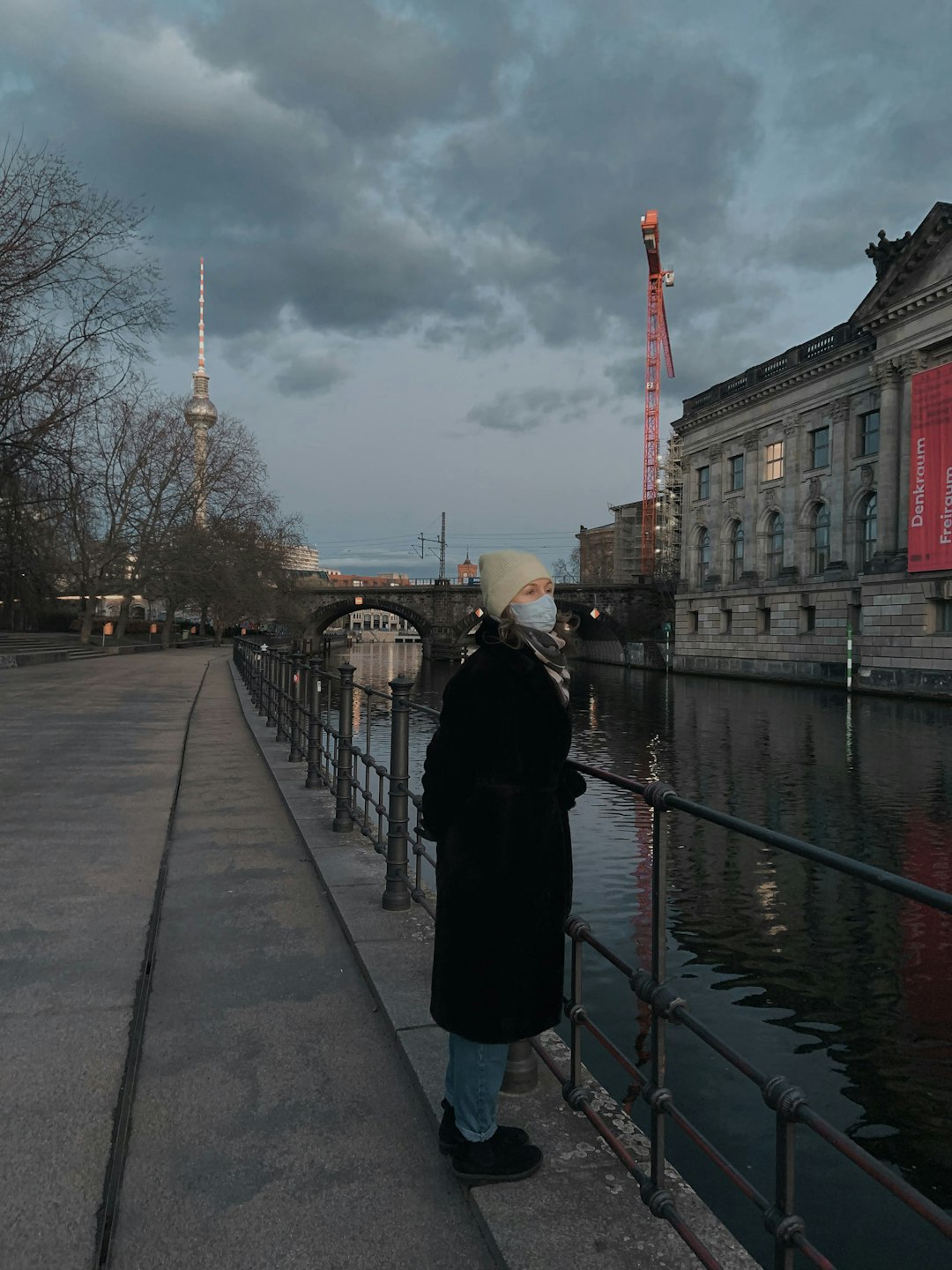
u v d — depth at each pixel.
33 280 20.23
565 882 2.29
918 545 36.69
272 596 65.31
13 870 5.03
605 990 7.02
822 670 46.66
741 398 54.62
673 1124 4.96
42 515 23.91
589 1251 2.04
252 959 4.11
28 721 12.88
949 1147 4.72
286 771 9.12
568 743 2.26
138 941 3.92
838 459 46.22
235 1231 2.16
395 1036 3.22
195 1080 2.94
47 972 3.54
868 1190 4.33
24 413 21.27
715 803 14.48
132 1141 2.56
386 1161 2.49
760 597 52.47
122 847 5.64
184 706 15.75
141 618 85.12
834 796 15.02
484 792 2.18
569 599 72.56
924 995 6.82
